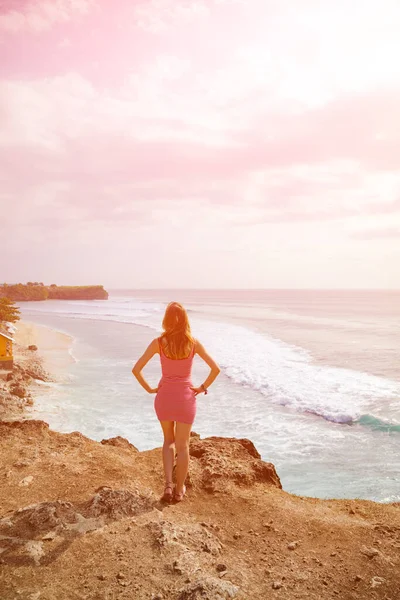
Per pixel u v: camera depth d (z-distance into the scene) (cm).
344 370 2900
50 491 388
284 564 295
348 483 1233
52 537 308
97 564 281
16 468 435
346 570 288
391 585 272
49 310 10775
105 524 330
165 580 267
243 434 1644
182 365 375
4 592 251
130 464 468
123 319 7769
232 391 2273
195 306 13925
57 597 248
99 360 3378
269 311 11250
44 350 3903
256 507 384
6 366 2720
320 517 371
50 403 2114
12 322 6594
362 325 7081
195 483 421
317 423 1764
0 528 317
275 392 2230
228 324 6644
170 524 331
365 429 1677
